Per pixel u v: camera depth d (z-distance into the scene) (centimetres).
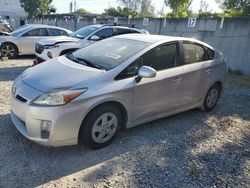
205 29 1303
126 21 1788
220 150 441
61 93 350
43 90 360
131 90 408
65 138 359
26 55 1220
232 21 1186
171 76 466
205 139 474
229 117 591
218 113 608
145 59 436
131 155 396
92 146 392
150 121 471
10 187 307
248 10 1505
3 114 487
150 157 396
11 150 376
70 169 349
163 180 347
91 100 366
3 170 334
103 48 480
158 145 432
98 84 379
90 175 341
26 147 386
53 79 381
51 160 363
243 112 636
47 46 915
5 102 552
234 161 411
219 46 1255
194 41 532
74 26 2220
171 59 478
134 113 427
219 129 522
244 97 773
